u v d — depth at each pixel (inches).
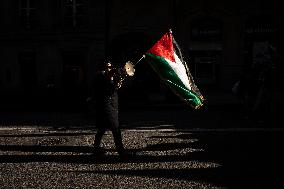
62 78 901.8
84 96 674.2
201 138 335.9
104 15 868.6
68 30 889.5
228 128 385.4
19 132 394.6
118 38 853.8
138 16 848.3
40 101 713.6
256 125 400.5
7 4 922.7
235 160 256.8
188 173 228.4
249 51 830.5
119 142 260.5
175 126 407.5
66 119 493.7
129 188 203.0
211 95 729.0
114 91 258.8
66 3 900.0
